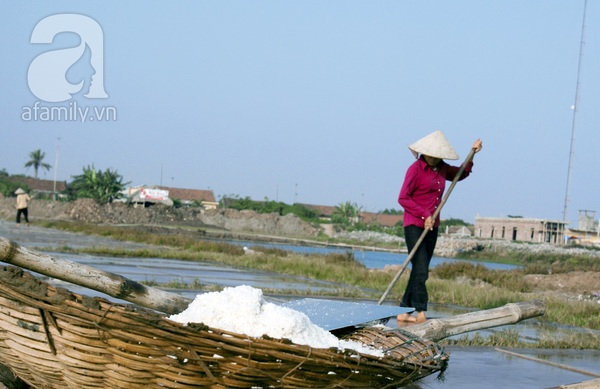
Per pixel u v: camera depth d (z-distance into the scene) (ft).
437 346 10.44
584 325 31.65
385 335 11.13
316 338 8.85
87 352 7.41
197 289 30.48
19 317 7.52
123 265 43.14
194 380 7.47
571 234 353.10
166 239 91.66
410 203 21.90
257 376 7.62
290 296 31.58
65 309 7.19
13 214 268.00
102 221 299.79
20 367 8.25
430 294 37.45
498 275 61.57
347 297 33.63
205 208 399.85
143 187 399.03
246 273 45.57
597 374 18.16
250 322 8.34
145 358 7.33
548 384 16.28
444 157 21.56
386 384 8.77
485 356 19.74
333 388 8.20
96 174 379.35
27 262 9.83
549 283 59.67
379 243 306.76
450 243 265.54
